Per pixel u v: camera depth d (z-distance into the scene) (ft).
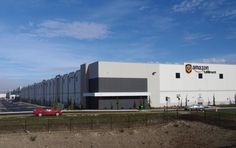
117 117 164.55
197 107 234.38
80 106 264.31
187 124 146.41
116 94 253.85
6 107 343.67
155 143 120.57
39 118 166.50
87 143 116.26
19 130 127.85
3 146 107.65
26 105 405.39
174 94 280.31
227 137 123.13
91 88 265.34
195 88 289.33
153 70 272.10
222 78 301.63
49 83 391.04
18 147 108.06
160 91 274.77
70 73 306.76
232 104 297.94
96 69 255.09
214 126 142.31
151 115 174.70
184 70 285.84
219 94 299.38
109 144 116.98
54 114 192.54
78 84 283.18
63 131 127.65
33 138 115.65
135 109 252.42
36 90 480.23
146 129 136.26
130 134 128.26
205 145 113.80
